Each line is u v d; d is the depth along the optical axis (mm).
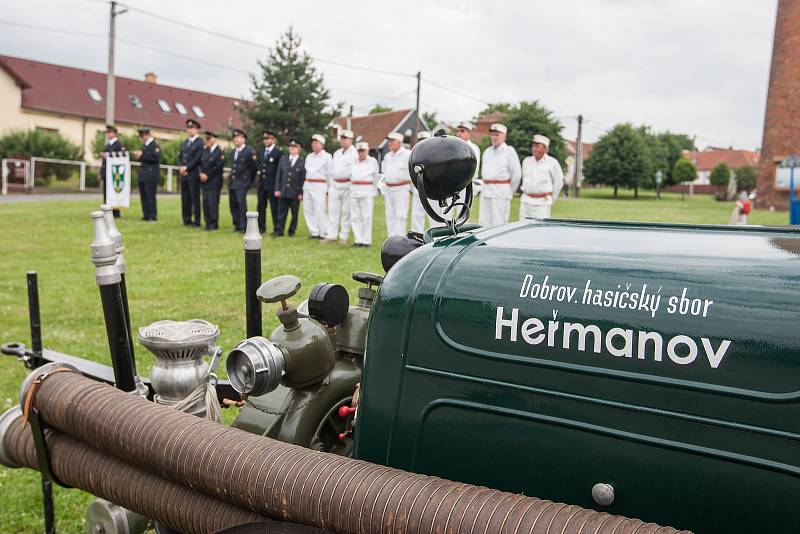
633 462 1854
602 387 1888
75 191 34312
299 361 2896
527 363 1989
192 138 17609
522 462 2023
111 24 33594
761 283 1778
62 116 48000
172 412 2621
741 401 1705
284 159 15523
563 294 1980
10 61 49000
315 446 3027
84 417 2732
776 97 35312
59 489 4492
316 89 42844
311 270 10695
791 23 34719
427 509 1910
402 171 13922
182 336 3578
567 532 1720
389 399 2227
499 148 12844
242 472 2268
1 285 10406
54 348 7113
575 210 27141
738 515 1727
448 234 2635
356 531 2010
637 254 2018
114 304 3365
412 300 2195
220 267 11258
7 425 3184
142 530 3178
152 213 18891
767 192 36125
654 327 1825
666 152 70812
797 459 1646
